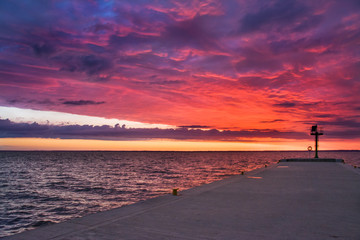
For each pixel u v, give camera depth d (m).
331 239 4.39
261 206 7.05
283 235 4.60
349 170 19.39
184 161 171.25
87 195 42.59
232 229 4.94
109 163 146.88
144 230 4.79
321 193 9.28
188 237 4.43
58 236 4.35
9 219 28.80
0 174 80.75
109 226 5.01
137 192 44.94
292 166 23.84
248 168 102.75
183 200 7.81
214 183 11.93
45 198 40.34
